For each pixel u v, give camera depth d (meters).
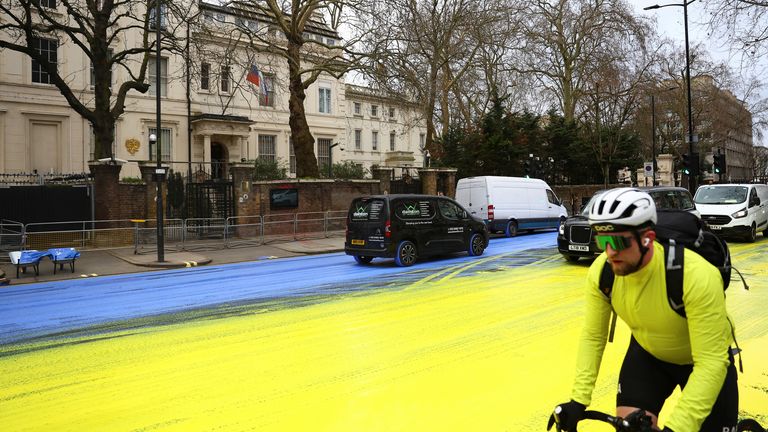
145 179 19.84
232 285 11.30
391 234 13.42
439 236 14.42
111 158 19.48
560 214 24.17
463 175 30.47
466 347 6.13
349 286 10.67
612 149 37.56
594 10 36.66
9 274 13.76
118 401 4.70
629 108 40.00
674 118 49.66
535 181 23.39
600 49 37.62
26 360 5.99
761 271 11.16
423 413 4.29
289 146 38.97
